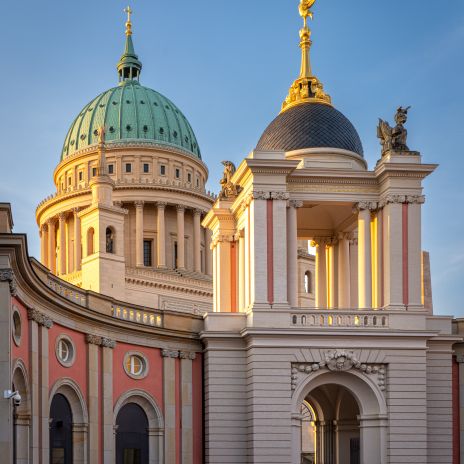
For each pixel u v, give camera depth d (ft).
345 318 214.48
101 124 531.91
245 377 218.38
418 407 211.61
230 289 248.52
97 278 401.90
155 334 220.84
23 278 161.58
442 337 222.07
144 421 219.41
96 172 515.91
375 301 223.30
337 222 250.37
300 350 211.61
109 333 209.67
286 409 209.36
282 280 214.90
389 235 218.38
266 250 215.51
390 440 209.87
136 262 496.23
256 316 212.23
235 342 220.02
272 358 211.00
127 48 583.17
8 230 151.12
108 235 416.05
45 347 179.93
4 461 144.05
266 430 208.64
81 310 195.93
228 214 249.75
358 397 214.28
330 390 244.83
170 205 509.35
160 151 522.47
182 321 228.02
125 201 500.74
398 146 221.46
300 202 221.46
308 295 466.70
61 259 507.30
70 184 525.75
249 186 221.05
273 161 215.92
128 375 214.90
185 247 515.50
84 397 199.00
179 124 549.54
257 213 216.74
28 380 170.30
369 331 211.61
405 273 217.36
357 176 223.10
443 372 222.28
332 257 255.50
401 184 220.02
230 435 216.33
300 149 233.96
